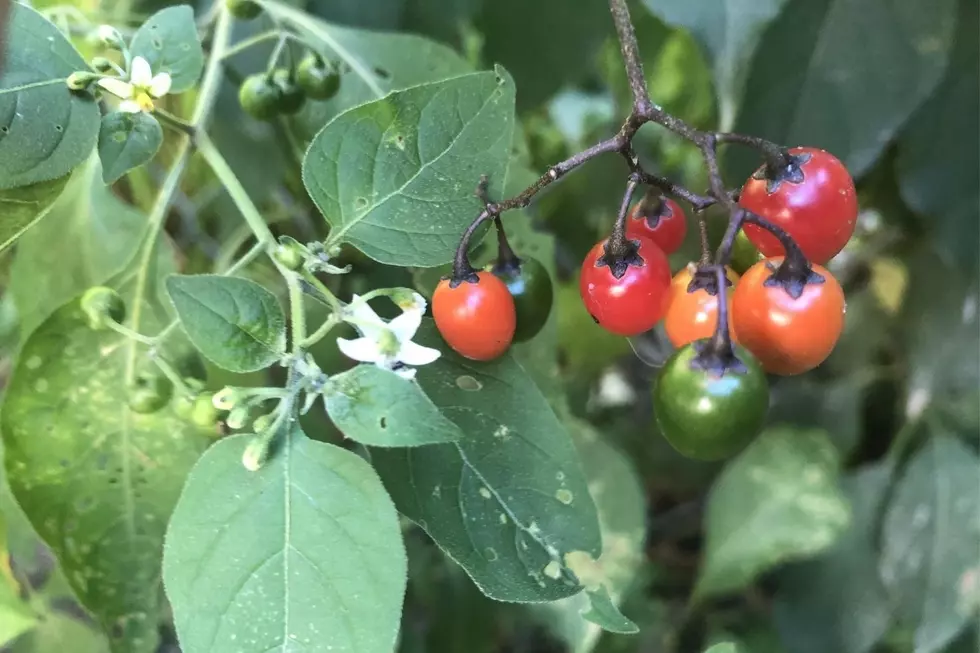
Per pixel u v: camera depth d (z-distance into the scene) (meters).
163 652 0.18
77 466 0.14
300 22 0.16
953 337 0.20
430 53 0.16
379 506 0.12
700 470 0.28
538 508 0.13
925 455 0.21
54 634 0.16
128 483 0.14
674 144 0.24
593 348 0.25
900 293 0.22
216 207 0.19
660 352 0.24
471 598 0.21
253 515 0.12
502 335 0.13
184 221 0.19
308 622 0.11
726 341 0.12
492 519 0.13
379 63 0.16
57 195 0.13
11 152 0.12
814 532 0.22
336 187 0.13
